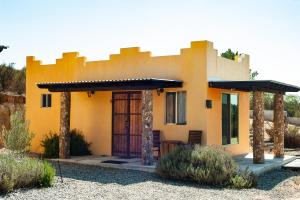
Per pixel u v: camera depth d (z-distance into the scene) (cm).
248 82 1524
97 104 1848
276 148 1825
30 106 2042
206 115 1584
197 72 1612
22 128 1689
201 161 1298
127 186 1170
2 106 2608
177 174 1284
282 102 1845
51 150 1783
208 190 1152
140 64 1755
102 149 1828
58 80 1972
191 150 1345
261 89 1589
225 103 1767
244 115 1941
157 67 1708
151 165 1497
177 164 1319
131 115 1752
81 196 1020
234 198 1055
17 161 1188
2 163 1109
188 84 1627
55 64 1984
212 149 1345
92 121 1859
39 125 2003
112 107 1803
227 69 1792
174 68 1666
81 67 1911
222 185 1227
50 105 1975
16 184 1077
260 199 1065
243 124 1931
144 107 1510
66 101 1745
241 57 1991
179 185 1210
